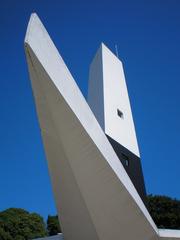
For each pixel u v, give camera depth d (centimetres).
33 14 862
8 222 3359
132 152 1586
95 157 920
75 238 1107
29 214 3588
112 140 1485
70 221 1067
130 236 1074
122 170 1058
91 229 1049
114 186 963
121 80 1862
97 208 995
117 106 1678
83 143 905
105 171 939
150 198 3369
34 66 796
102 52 1836
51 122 898
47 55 845
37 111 898
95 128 975
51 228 3509
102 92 1641
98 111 1591
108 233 1047
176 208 3253
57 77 853
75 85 968
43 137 944
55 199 1054
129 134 1644
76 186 980
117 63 1916
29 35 774
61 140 914
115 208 1000
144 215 1053
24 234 3341
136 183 1493
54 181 1015
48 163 993
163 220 3162
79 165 938
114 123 1566
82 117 907
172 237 1151
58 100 845
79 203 1009
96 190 968
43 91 842
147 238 1123
